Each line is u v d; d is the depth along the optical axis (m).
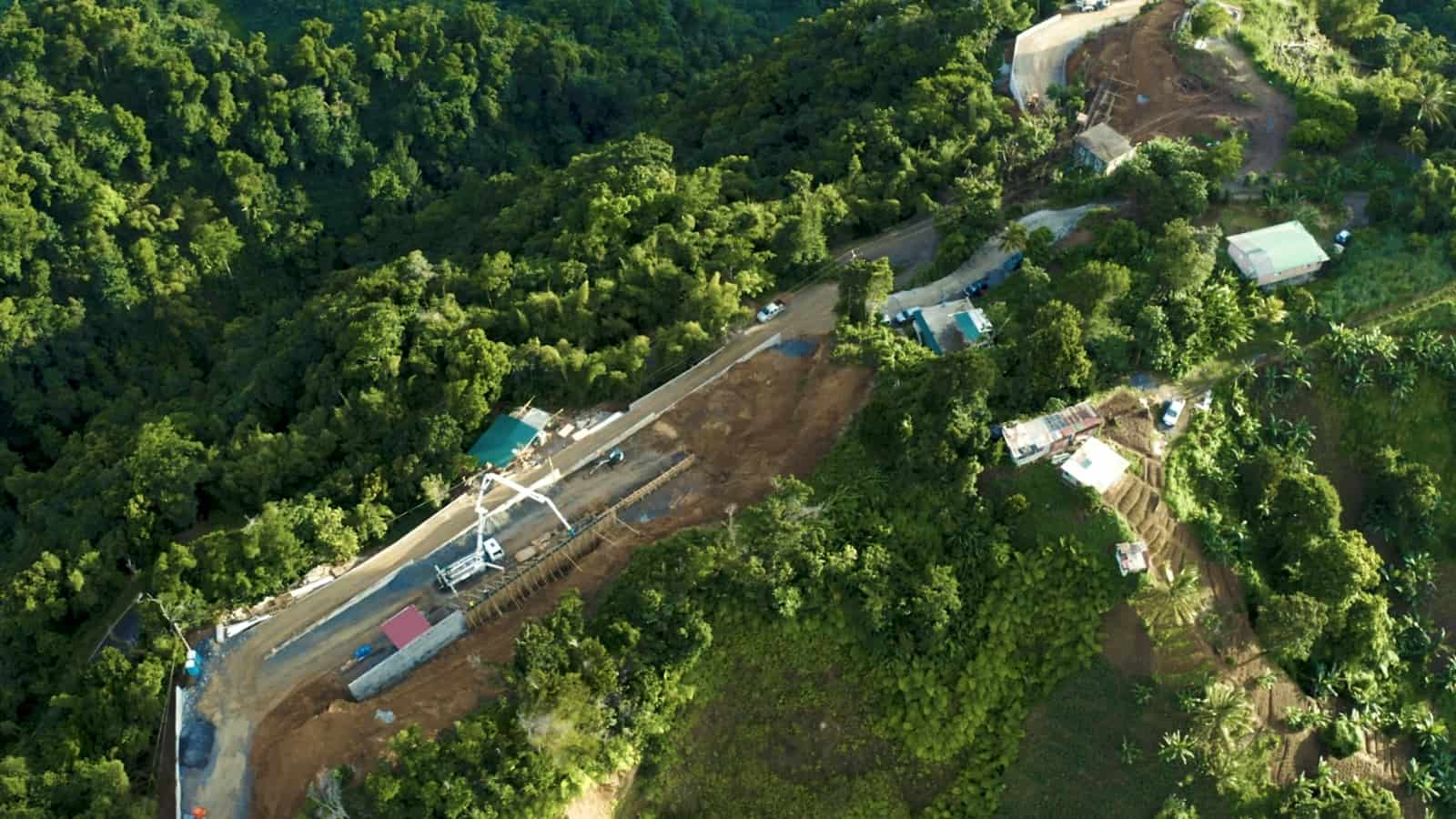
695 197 138.88
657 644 90.50
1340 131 132.88
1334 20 163.75
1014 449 96.38
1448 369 107.00
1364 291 114.00
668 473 108.06
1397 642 98.94
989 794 89.44
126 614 110.62
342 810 80.44
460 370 115.44
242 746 92.00
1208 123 141.25
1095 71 155.25
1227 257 116.62
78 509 119.31
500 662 93.00
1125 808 86.81
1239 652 91.88
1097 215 126.44
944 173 144.12
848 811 90.62
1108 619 92.06
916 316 120.19
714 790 91.00
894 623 93.12
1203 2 156.75
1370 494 105.38
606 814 87.00
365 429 115.31
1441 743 93.12
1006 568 93.94
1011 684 92.19
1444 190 119.62
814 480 101.56
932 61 158.50
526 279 129.25
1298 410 107.69
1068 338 98.50
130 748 91.44
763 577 92.19
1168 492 97.56
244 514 115.31
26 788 86.69
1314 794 87.62
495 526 105.88
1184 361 105.56
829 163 147.25
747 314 124.12
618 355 118.06
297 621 100.00
